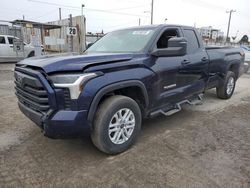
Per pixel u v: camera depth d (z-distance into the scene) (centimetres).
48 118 287
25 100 330
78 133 300
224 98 647
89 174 292
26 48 1684
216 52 561
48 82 287
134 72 341
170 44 371
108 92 314
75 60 299
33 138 392
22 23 1856
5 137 396
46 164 315
